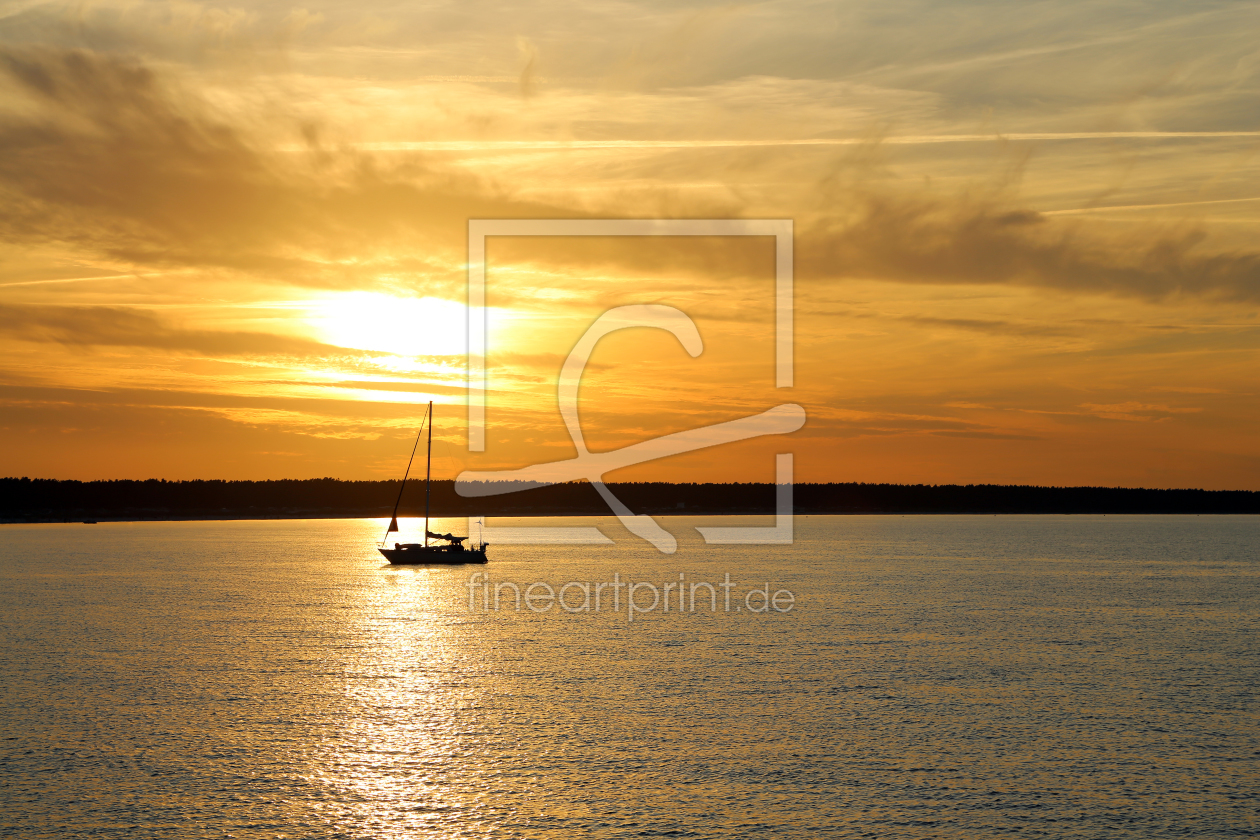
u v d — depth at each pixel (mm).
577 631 69312
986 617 77625
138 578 115250
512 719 43125
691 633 68188
